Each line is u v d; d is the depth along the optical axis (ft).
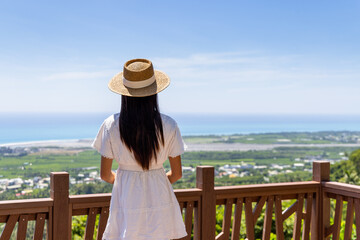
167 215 6.42
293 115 391.65
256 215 9.25
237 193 9.01
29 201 7.25
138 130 6.21
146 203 6.31
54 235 7.41
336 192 9.52
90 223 7.76
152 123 6.29
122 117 6.31
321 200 9.93
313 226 9.95
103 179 6.61
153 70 6.41
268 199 9.41
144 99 6.31
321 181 9.95
